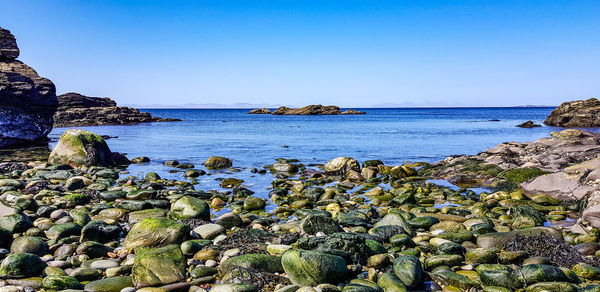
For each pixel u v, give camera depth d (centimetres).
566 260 743
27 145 3341
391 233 911
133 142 3872
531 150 2214
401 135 4834
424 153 2958
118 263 719
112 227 886
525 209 1054
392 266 721
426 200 1327
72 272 665
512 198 1291
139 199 1276
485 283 660
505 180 1612
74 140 2106
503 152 2288
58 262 704
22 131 3309
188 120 10719
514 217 1034
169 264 693
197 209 1048
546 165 1772
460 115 15262
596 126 6438
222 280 653
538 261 726
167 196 1327
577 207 1176
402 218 980
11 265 639
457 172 1839
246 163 2395
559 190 1306
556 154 1953
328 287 606
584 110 6719
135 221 1023
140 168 2153
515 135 4934
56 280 612
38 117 3472
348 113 16175
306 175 1942
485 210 1163
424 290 654
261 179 1803
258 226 990
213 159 2241
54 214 1008
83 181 1508
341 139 4216
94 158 2089
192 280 666
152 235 812
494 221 1049
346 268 683
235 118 12600
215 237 887
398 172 1905
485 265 706
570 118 6788
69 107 8750
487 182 1670
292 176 1898
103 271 693
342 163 2014
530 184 1439
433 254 813
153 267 675
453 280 661
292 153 2930
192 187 1577
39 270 668
